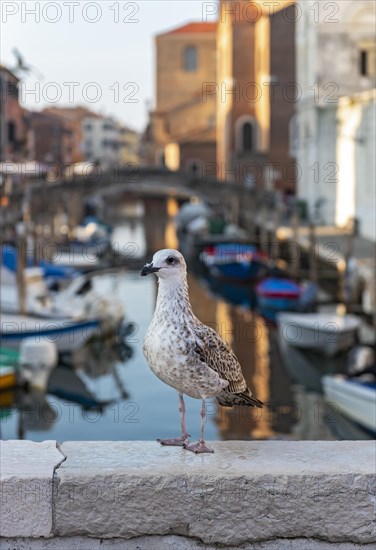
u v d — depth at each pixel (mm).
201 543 4699
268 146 62344
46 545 4660
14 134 47594
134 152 138875
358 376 17422
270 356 23266
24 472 4664
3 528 4629
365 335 24297
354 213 44094
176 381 5062
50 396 19578
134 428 16234
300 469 4734
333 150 49156
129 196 97125
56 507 4633
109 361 22984
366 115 42875
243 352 23953
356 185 44062
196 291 37906
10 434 16234
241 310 32438
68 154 70062
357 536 4703
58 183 54906
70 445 5164
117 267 34719
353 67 48500
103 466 4773
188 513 4676
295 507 4680
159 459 4918
